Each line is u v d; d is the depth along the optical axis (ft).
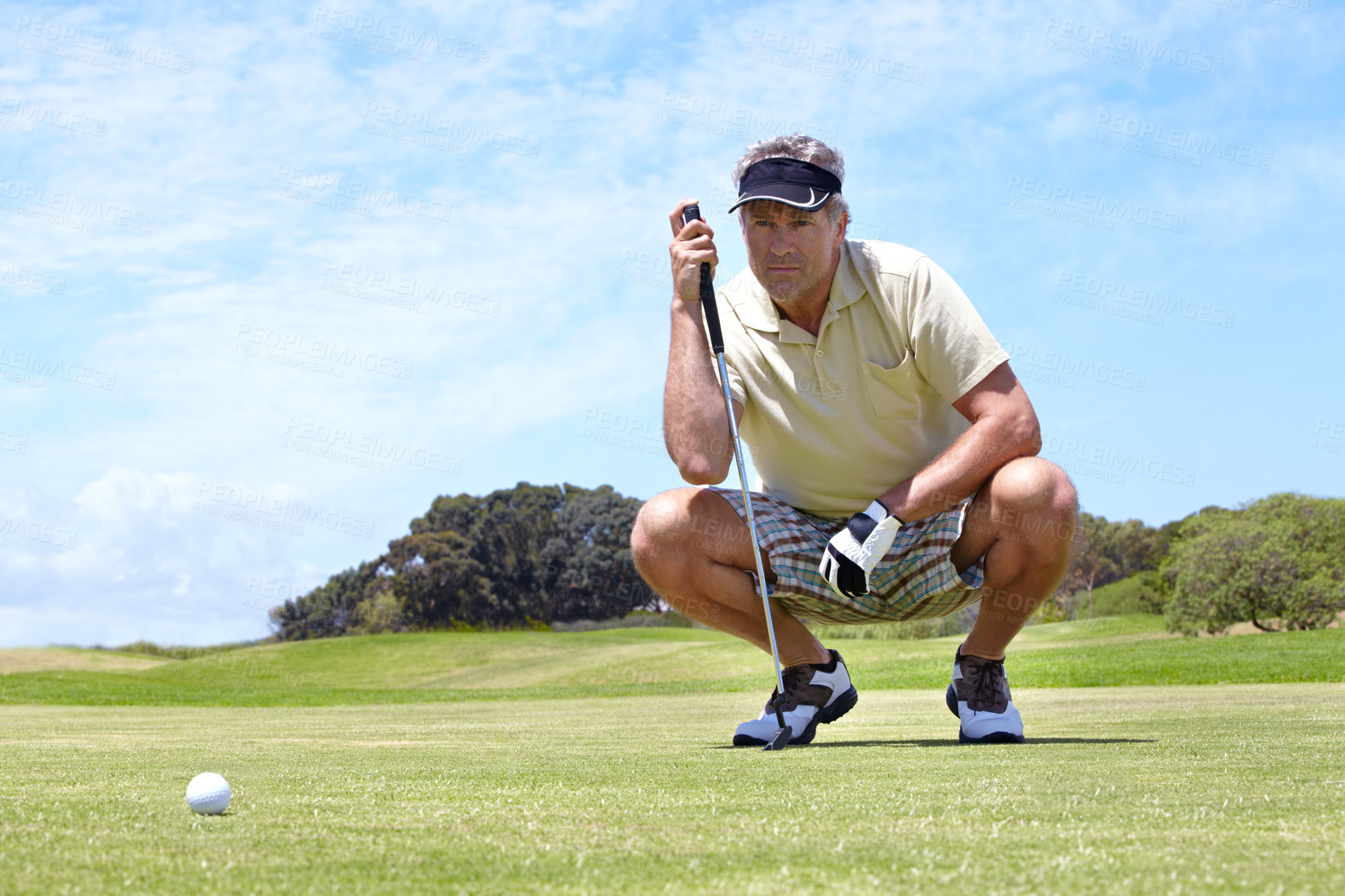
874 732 10.61
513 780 5.78
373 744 10.19
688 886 2.89
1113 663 38.88
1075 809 4.24
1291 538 108.27
